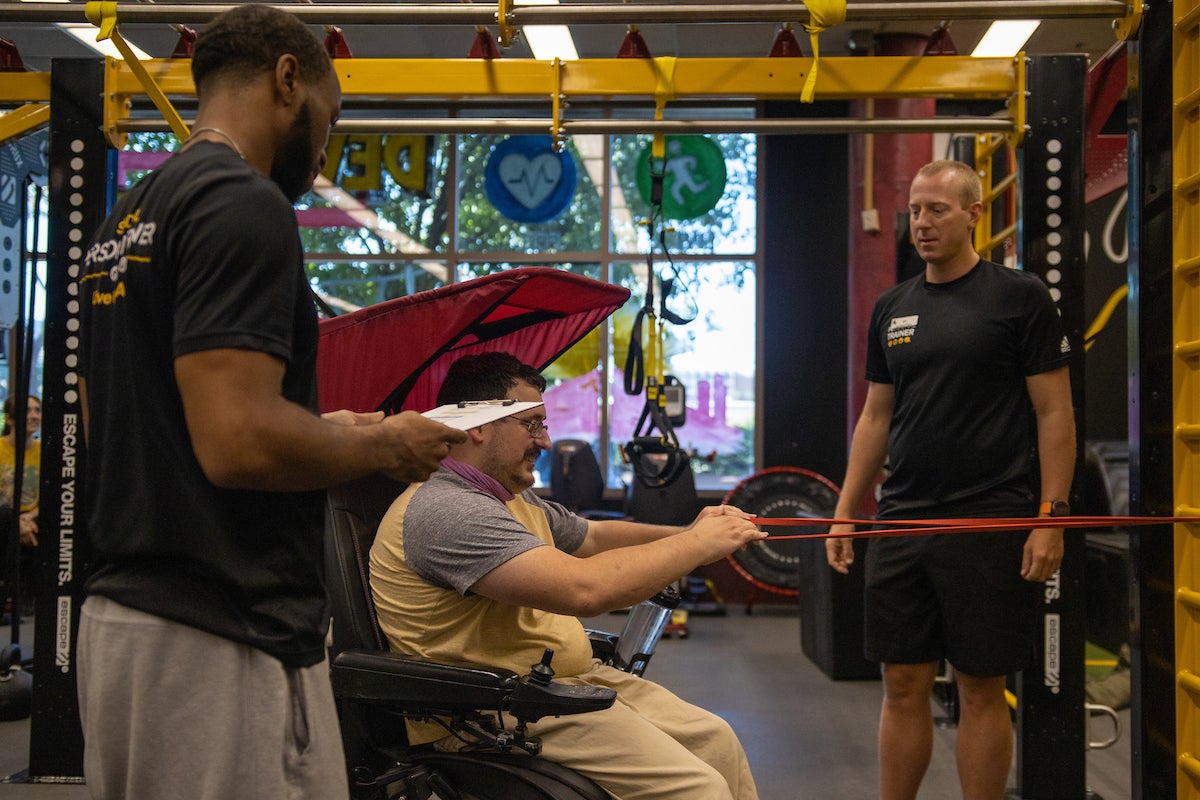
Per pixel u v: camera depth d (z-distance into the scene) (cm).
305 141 129
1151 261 215
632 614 214
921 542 240
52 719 308
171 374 117
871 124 284
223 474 108
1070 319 291
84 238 302
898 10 241
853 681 477
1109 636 488
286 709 119
